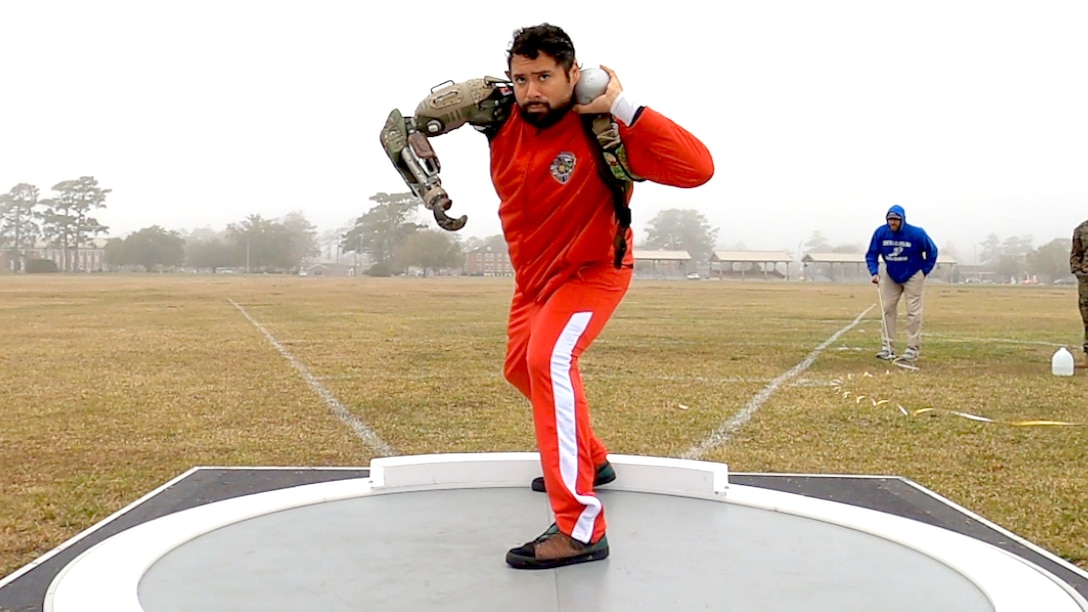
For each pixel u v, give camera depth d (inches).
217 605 84.4
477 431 219.9
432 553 100.3
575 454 98.8
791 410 250.7
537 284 109.1
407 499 124.5
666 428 223.9
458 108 104.7
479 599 86.1
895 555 101.4
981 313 855.7
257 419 233.0
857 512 116.7
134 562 95.0
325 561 97.3
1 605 92.1
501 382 304.7
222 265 3900.1
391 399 267.3
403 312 748.6
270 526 111.0
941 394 281.7
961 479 171.2
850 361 378.9
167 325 573.9
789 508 118.9
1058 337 529.3
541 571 94.3
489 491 129.1
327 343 449.1
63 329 534.3
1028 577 92.8
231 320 628.4
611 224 104.1
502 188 107.5
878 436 213.9
